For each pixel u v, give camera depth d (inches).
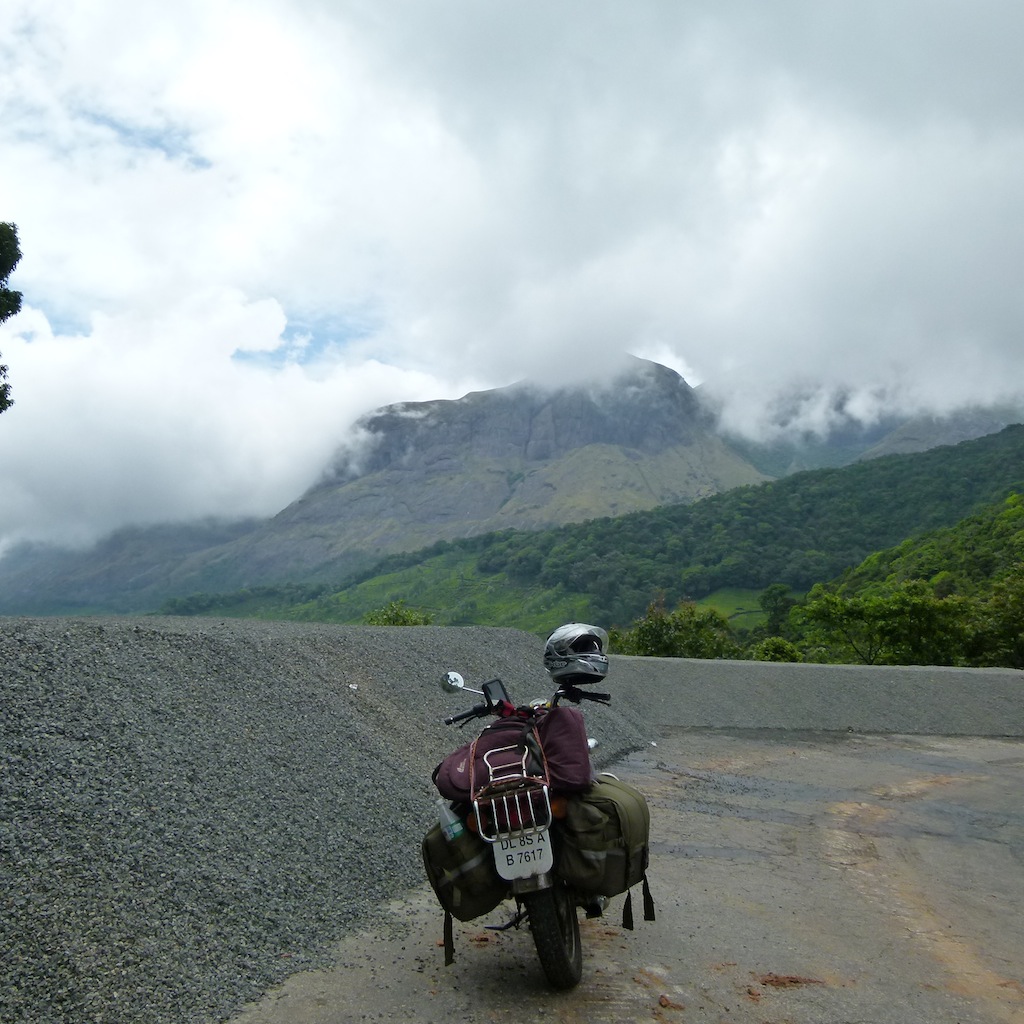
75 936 153.6
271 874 199.8
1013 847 337.7
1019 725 681.6
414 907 211.2
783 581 5007.4
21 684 229.3
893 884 276.5
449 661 514.9
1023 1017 176.2
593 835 167.2
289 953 174.9
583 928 206.2
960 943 221.8
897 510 5713.6
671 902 235.5
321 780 261.3
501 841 160.2
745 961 193.8
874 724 674.2
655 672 736.3
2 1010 134.1
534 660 624.7
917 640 1364.4
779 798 414.3
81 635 283.0
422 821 269.3
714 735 622.2
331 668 386.9
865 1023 166.1
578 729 175.9
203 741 246.8
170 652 302.2
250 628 445.7
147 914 167.2
